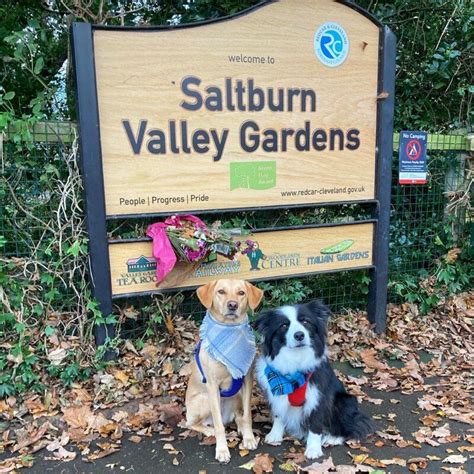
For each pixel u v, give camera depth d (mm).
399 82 3391
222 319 1842
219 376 1815
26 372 2107
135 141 2217
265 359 1855
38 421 1988
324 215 2797
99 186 2168
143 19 3174
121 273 2260
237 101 2355
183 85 2258
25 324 2197
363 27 2535
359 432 1844
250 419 1877
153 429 1960
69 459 1793
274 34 2377
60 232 2244
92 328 2314
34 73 2482
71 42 2133
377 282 2754
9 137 2152
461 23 3352
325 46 2475
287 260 2545
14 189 2221
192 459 1792
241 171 2404
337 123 2561
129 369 2281
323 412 1803
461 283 3252
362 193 2668
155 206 2281
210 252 2312
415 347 2688
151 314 2516
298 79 2449
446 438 1885
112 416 2027
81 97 2100
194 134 2303
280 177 2482
